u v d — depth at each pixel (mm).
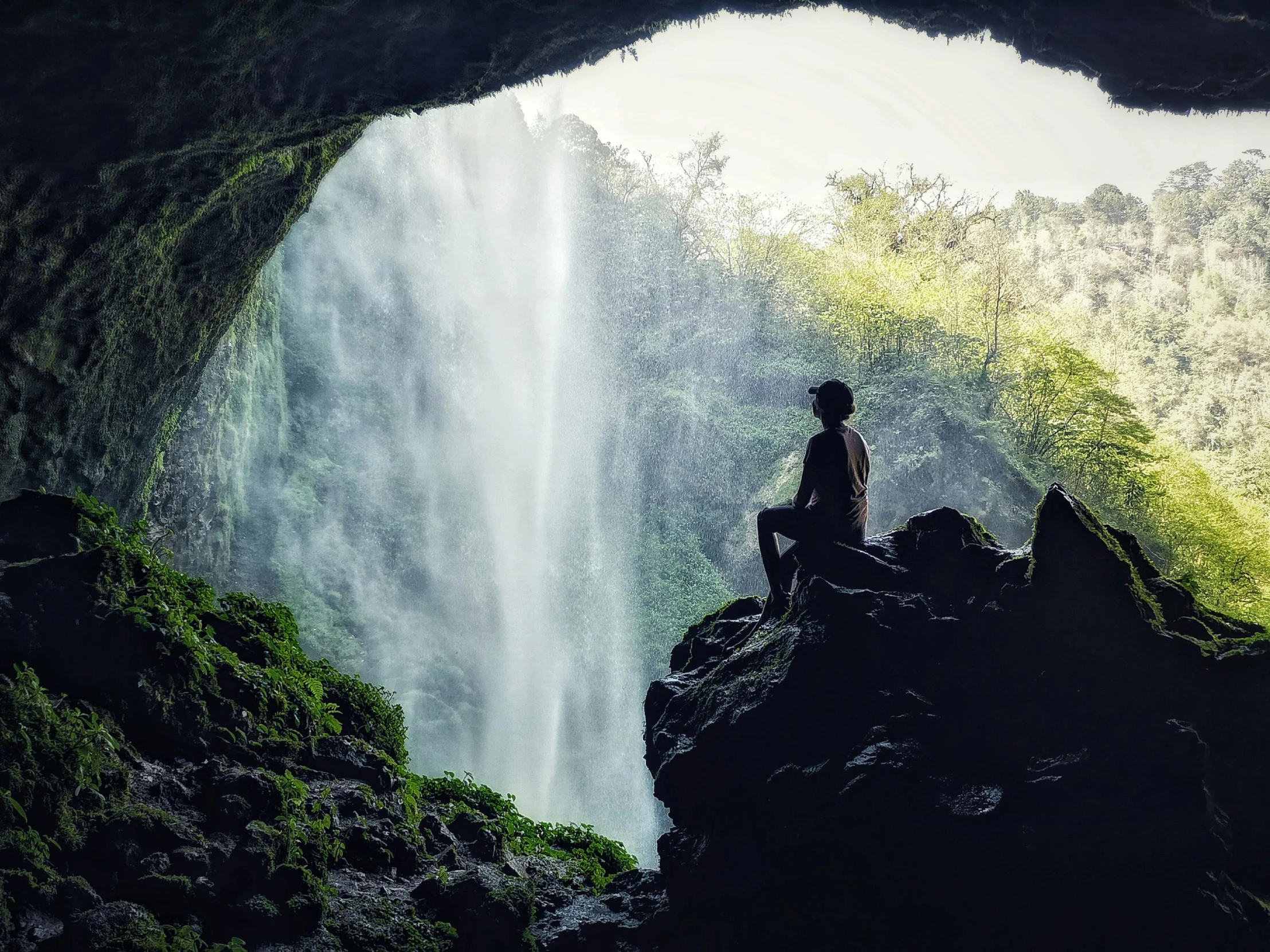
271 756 6930
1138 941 5125
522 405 51406
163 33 10430
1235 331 77938
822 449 6488
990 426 46781
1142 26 7984
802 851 5855
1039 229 107500
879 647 6090
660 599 49906
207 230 14984
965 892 5465
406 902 6465
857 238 61250
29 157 11125
